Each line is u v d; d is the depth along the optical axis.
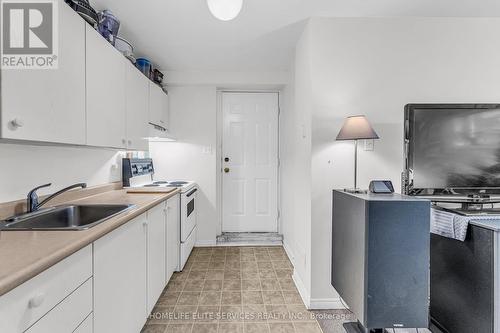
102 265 1.14
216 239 3.41
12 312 0.69
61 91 1.25
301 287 2.21
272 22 2.07
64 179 1.77
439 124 1.76
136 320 1.52
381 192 1.65
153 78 2.84
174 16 1.99
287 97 3.22
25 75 1.05
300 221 2.30
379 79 1.98
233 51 2.65
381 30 1.97
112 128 1.77
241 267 2.72
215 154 3.38
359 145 1.98
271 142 3.58
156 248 1.90
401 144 1.99
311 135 1.97
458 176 1.76
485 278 1.41
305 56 2.14
